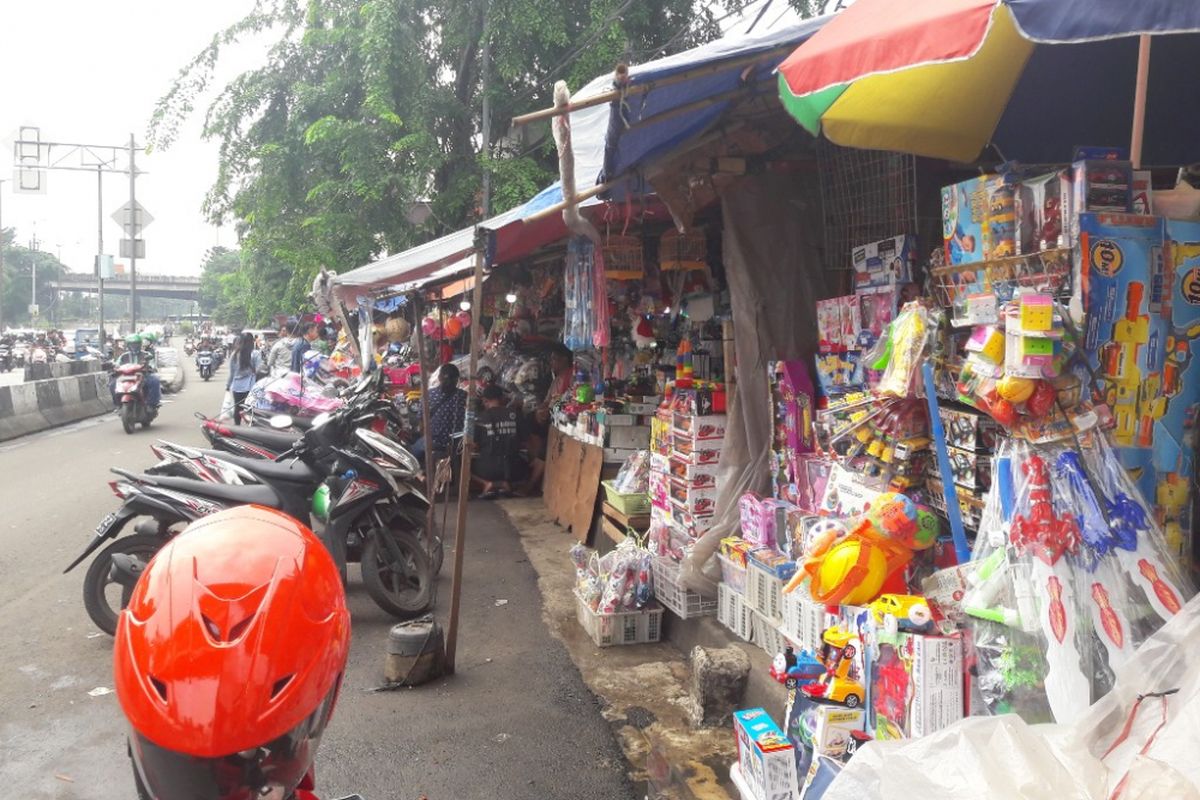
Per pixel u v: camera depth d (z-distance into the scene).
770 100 3.98
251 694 1.16
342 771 3.45
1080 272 2.54
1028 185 2.73
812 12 8.91
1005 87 3.25
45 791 3.33
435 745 3.66
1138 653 2.09
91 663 4.56
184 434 13.84
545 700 4.09
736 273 4.50
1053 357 2.49
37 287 82.56
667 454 5.06
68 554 6.61
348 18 12.46
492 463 8.84
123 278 87.44
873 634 2.70
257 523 1.39
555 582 5.98
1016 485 2.60
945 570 2.85
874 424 3.39
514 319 10.20
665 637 4.85
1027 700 2.42
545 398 9.19
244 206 13.43
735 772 3.01
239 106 12.97
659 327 6.54
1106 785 1.80
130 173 23.97
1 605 5.46
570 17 11.55
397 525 5.39
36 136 19.42
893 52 2.10
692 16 11.32
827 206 4.41
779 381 4.29
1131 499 2.52
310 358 10.61
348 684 4.31
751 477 4.47
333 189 11.94
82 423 15.44
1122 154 2.64
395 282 5.64
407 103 11.80
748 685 3.76
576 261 5.48
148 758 1.21
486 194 11.39
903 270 3.47
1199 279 2.65
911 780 1.85
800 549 3.81
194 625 1.19
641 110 3.20
